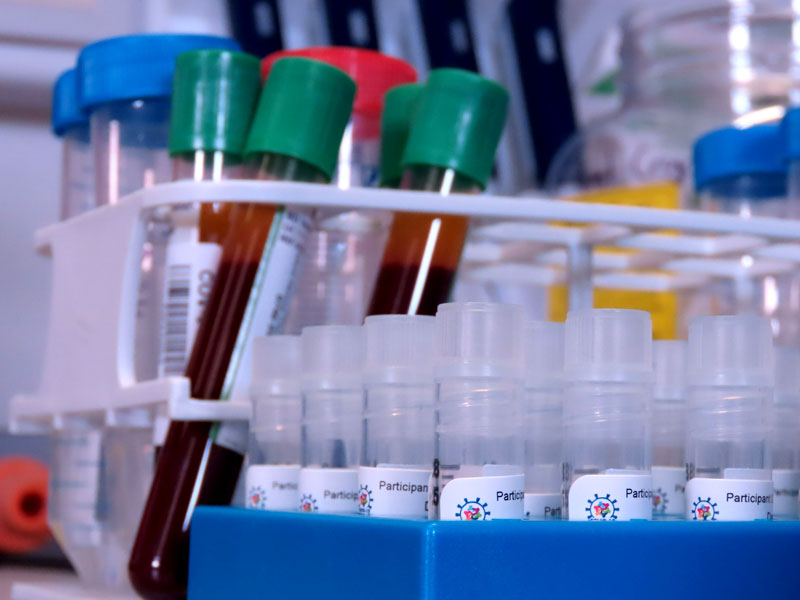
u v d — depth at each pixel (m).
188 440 0.46
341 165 0.54
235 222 0.48
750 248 0.56
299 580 0.37
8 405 0.80
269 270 0.47
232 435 0.46
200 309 0.48
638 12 0.85
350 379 0.42
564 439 0.40
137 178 0.53
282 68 0.48
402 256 0.49
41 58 0.79
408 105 0.52
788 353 0.44
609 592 0.34
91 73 0.52
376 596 0.34
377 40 0.83
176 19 0.81
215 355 0.47
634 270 0.67
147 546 0.45
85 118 0.58
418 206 0.47
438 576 0.32
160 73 0.51
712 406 0.40
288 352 0.45
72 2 0.80
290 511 0.42
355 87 0.49
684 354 0.46
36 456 0.72
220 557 0.42
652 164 0.81
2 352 0.80
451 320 0.38
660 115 0.82
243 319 0.47
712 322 0.40
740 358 0.40
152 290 0.51
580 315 0.40
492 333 0.38
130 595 0.49
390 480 0.38
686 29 0.83
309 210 0.49
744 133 0.60
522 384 0.39
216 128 0.48
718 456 0.40
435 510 0.38
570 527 0.34
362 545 0.34
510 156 0.88
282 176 0.47
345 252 0.53
